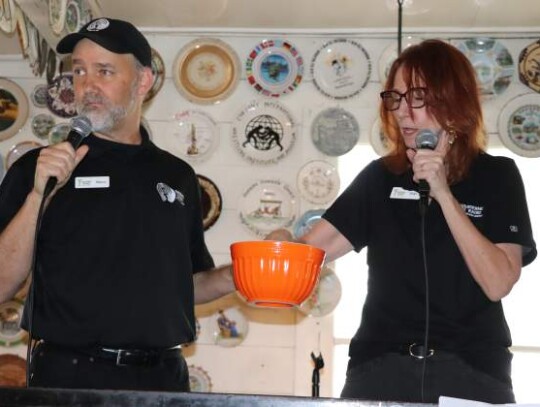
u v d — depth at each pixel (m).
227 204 3.50
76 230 1.87
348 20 3.53
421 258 1.71
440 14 3.46
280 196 3.50
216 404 1.12
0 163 3.56
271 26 3.60
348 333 3.35
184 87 3.58
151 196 1.97
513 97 3.53
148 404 1.12
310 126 3.55
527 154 3.45
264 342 3.36
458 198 1.76
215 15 3.51
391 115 1.87
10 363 3.37
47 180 1.61
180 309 1.92
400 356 1.67
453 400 1.13
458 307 1.67
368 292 1.78
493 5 3.38
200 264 2.14
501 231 1.72
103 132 2.02
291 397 1.12
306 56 3.62
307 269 1.56
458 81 1.75
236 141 3.55
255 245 1.55
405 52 1.82
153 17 3.53
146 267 1.88
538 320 3.33
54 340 1.79
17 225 1.69
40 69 2.69
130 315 1.83
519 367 3.29
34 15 2.48
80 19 2.79
